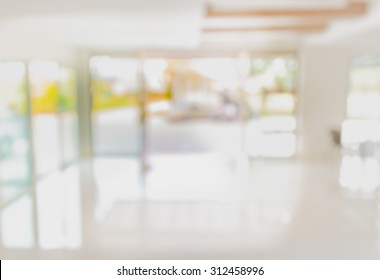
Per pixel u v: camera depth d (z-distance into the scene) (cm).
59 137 736
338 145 761
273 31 667
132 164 791
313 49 793
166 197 552
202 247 380
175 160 831
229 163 798
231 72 867
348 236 407
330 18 545
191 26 558
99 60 858
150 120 1462
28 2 387
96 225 442
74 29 565
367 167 750
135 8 423
